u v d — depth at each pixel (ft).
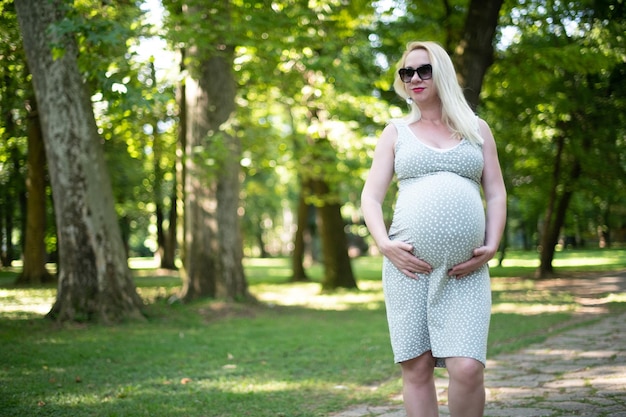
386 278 9.82
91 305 32.86
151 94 27.12
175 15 33.24
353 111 47.06
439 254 9.23
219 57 40.86
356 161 49.75
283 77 41.86
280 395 16.85
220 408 15.35
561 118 61.41
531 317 34.40
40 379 19.19
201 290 40.98
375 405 15.58
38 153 62.80
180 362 22.34
